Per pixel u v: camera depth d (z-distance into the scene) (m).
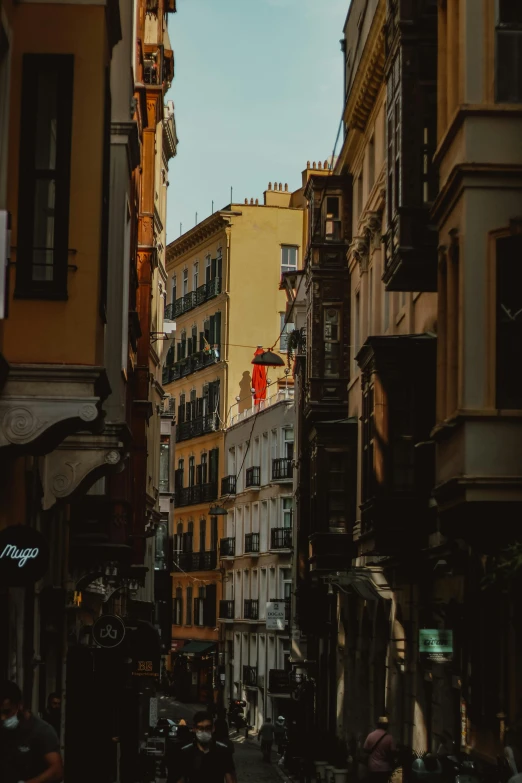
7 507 15.68
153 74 38.47
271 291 91.69
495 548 19.66
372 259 39.38
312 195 44.88
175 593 95.88
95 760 24.94
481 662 23.88
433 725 29.05
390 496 29.50
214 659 87.62
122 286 20.12
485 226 19.20
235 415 89.00
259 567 79.94
